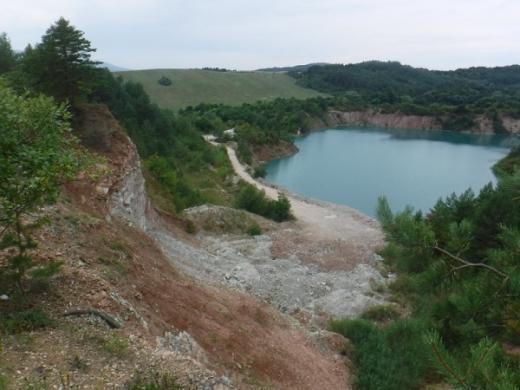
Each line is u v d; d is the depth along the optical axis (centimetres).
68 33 2945
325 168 9400
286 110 15638
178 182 5444
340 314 2659
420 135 14738
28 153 977
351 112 17675
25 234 1138
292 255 3641
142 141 6700
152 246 2488
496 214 1313
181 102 17762
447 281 787
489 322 843
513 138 14088
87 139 3011
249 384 1480
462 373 620
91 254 1680
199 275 2673
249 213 4947
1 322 1049
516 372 694
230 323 1880
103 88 6128
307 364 1861
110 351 1055
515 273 742
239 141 10406
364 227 5094
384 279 3250
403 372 1831
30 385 876
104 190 2578
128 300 1450
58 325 1113
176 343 1386
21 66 3409
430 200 6744
